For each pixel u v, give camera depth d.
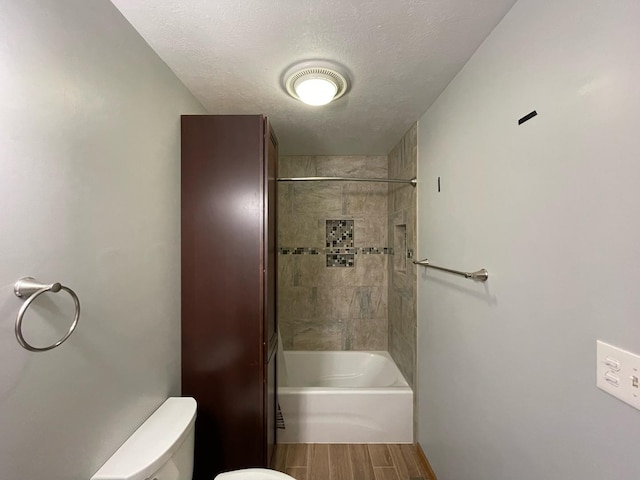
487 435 1.10
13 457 0.63
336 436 2.02
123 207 0.98
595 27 0.65
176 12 0.96
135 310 1.05
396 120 1.92
